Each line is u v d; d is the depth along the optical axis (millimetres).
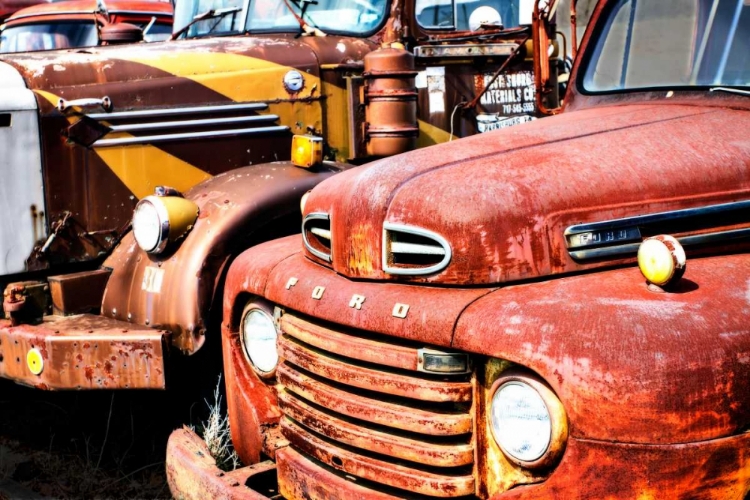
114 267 4125
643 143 2994
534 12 3996
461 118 5078
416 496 2703
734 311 2416
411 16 4969
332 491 2848
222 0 5352
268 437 3205
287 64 4699
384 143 4707
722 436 2293
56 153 4164
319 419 2896
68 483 4133
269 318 3291
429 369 2605
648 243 2508
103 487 4066
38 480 4176
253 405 3291
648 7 3814
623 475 2297
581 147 2977
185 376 4066
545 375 2371
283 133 4703
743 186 2893
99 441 4457
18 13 9422
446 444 2635
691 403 2268
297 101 4723
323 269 3090
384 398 2746
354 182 3000
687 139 3023
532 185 2730
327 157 4820
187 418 4043
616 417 2287
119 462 4199
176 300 3775
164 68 4445
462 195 2713
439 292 2689
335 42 4875
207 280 3791
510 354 2430
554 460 2416
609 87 3852
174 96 4441
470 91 5090
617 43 3891
